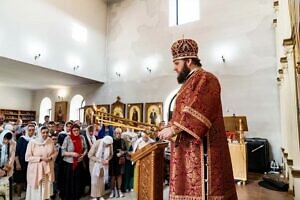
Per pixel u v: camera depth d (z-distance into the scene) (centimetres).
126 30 1270
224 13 1008
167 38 1139
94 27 1258
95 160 528
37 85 1436
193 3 1118
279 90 833
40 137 458
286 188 528
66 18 1112
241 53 949
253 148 803
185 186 142
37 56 973
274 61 880
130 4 1276
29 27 953
